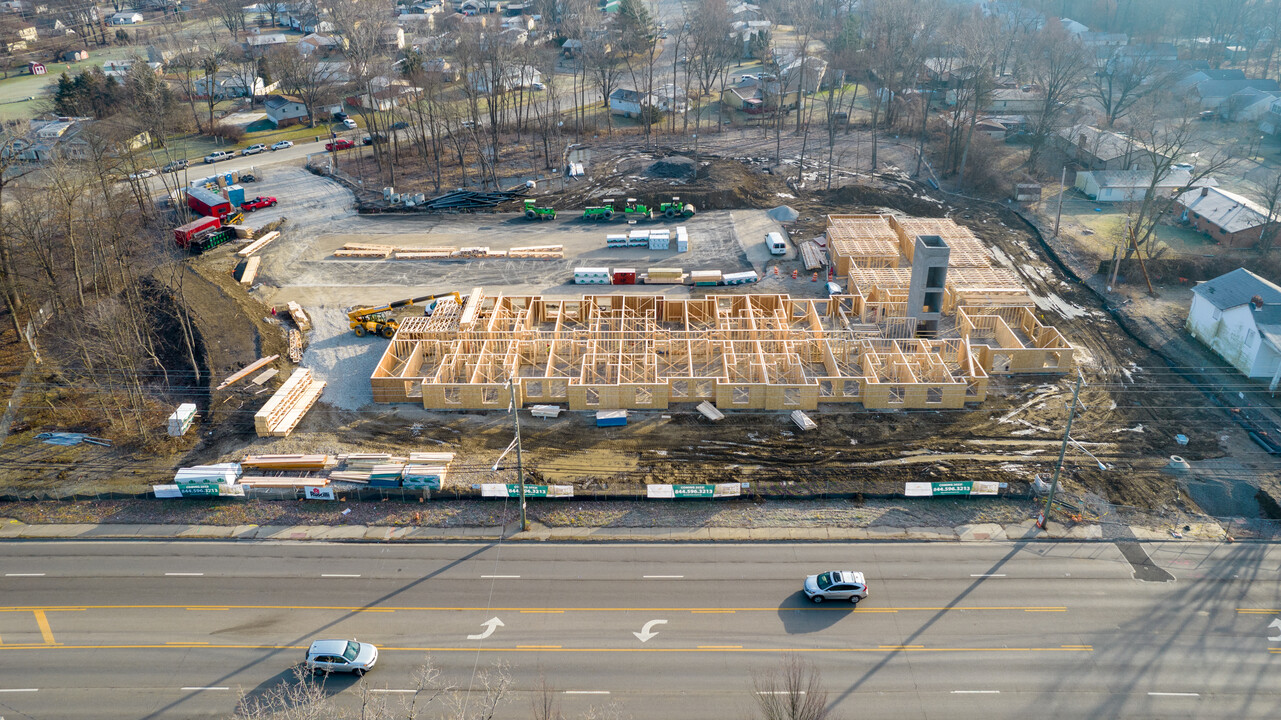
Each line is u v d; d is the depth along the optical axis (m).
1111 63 157.38
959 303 76.69
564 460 58.47
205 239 93.12
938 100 158.88
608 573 48.50
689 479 56.31
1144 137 113.81
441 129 133.62
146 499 55.44
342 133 137.50
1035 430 61.31
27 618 45.41
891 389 65.94
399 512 53.91
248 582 48.00
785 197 109.25
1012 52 175.62
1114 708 39.41
